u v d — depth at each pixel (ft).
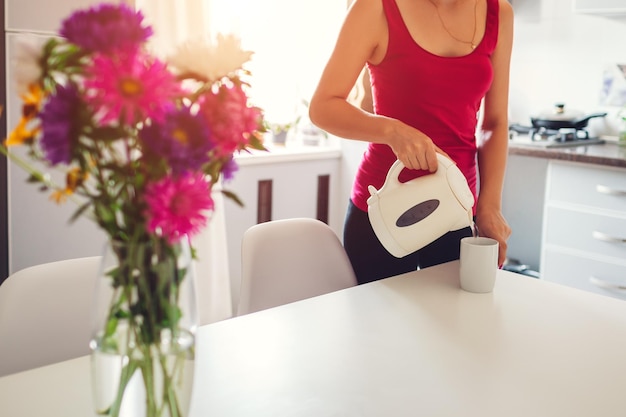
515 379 3.54
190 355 2.62
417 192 4.69
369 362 3.68
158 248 2.46
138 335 2.49
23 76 2.24
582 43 11.14
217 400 3.21
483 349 3.90
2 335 4.14
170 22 9.04
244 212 10.85
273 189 11.17
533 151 10.00
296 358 3.70
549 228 10.10
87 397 3.23
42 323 4.30
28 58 2.23
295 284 5.60
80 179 2.36
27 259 8.17
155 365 2.51
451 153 5.83
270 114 11.93
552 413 3.21
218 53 2.44
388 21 5.52
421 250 6.08
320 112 5.54
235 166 2.64
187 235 2.52
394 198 4.75
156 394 2.53
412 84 5.64
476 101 5.90
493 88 6.17
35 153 2.34
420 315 4.41
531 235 11.98
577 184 9.68
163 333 2.51
